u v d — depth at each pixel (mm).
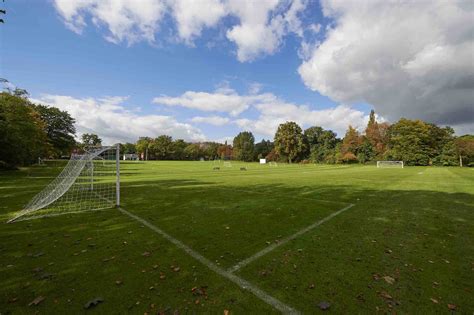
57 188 9414
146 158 98625
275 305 2873
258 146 95562
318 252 4500
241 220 6848
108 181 17891
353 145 66812
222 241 5121
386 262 4055
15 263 4039
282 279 3498
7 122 21750
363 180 18719
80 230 5926
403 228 6023
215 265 3969
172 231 5824
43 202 7996
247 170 34938
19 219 6992
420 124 56750
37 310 2793
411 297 3021
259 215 7418
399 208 8359
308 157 79500
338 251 4543
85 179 18016
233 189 13461
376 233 5629
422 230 5844
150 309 2793
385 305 2855
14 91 26734
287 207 8578
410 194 11461
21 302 2953
